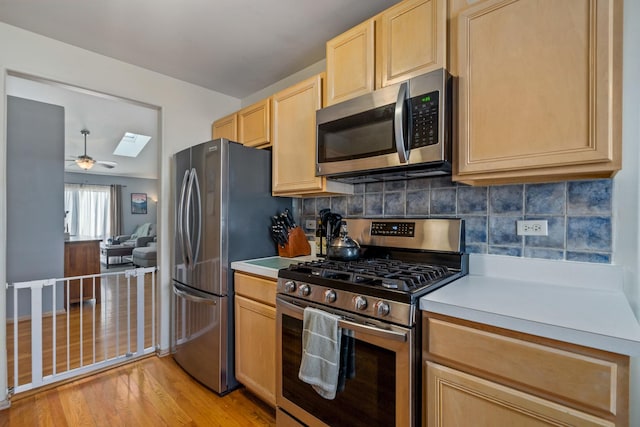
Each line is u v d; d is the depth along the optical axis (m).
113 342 2.72
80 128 5.17
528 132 1.10
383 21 1.54
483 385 0.95
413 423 1.08
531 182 1.36
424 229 1.66
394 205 1.88
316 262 1.69
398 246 1.74
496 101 1.17
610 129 0.96
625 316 0.89
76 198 8.45
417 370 1.09
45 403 1.84
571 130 1.02
